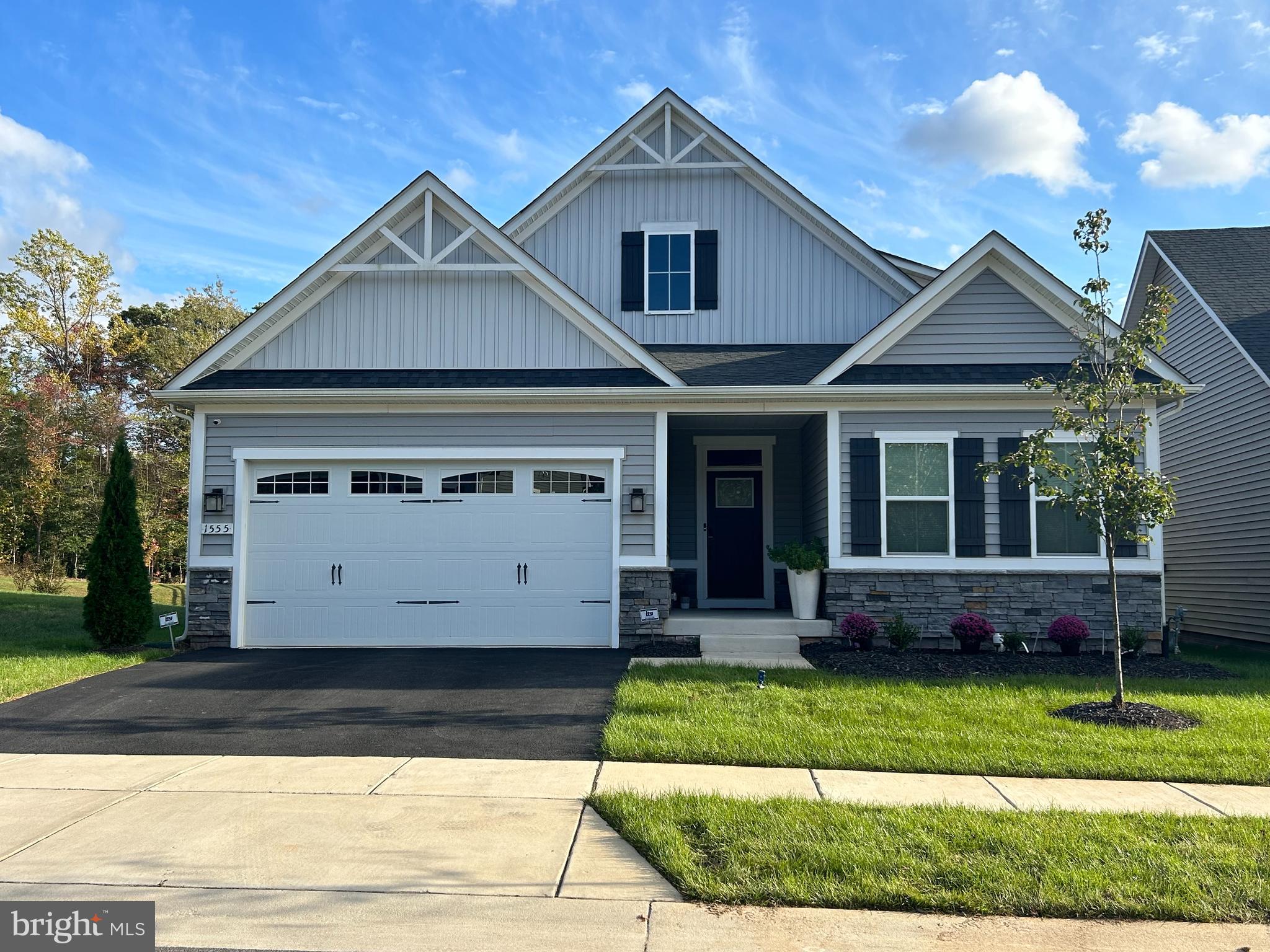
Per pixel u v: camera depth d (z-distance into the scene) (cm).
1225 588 1692
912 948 439
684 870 515
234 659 1208
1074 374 1157
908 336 1347
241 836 580
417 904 483
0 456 2694
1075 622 1233
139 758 766
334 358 1369
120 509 1309
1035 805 632
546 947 439
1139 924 465
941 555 1298
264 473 1332
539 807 635
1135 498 889
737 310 1571
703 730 816
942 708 903
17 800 654
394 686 1033
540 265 1348
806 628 1309
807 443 1594
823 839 560
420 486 1330
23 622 1580
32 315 3312
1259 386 1566
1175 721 848
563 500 1325
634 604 1309
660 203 1595
